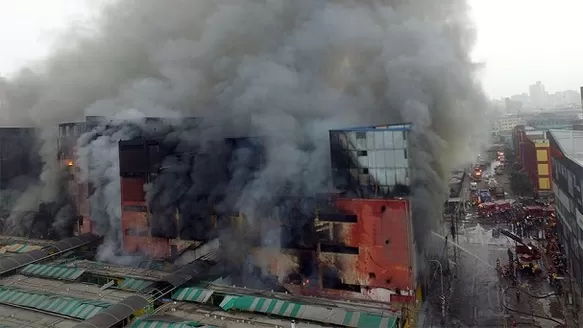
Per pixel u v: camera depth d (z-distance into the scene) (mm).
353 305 23375
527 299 28469
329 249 26828
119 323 21391
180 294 24750
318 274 27156
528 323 25266
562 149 36625
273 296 24406
